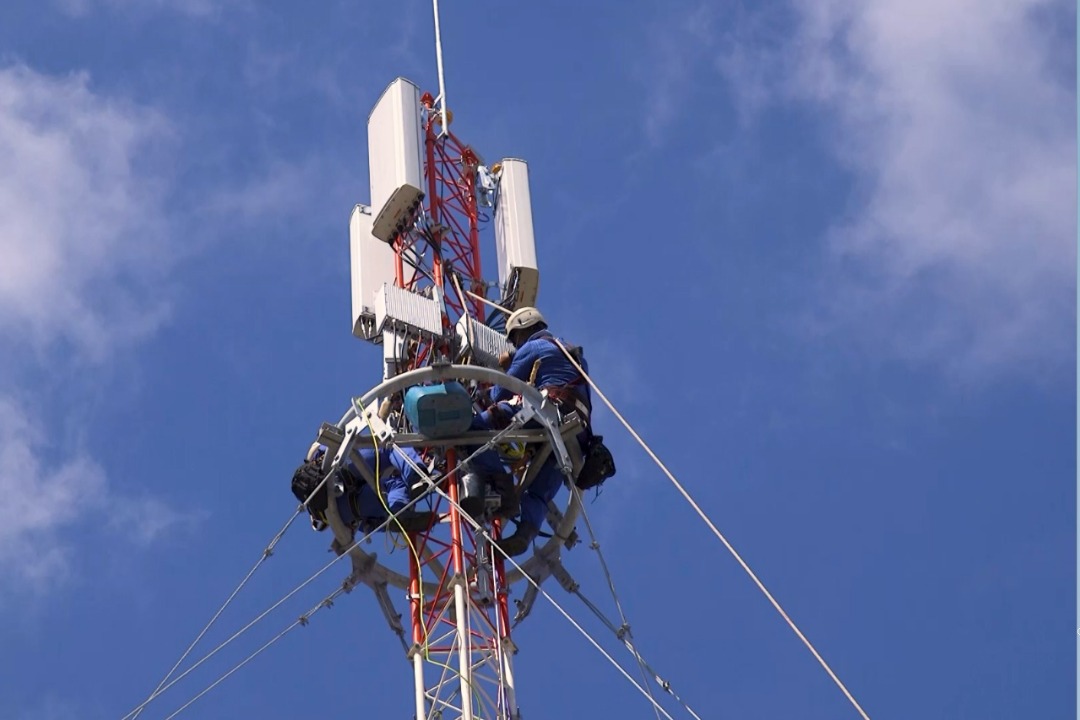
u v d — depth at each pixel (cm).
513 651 3903
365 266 4556
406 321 4166
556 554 4097
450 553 3981
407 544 4003
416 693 3853
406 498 3978
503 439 3978
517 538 4050
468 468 3972
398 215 4438
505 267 4512
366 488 4022
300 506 3997
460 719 3794
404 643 4006
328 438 3953
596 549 3978
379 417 3959
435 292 4259
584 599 4062
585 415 4031
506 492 3991
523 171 4653
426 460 4031
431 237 4428
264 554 3994
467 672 3809
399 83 4553
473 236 4550
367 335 4484
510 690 3850
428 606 4000
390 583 4056
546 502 4106
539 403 3984
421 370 3962
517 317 4191
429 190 4569
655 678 3881
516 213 4569
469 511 3953
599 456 4016
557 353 4078
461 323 4194
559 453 3975
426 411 3944
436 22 4772
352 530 4044
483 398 4225
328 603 4047
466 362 4184
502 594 3966
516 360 4084
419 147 4488
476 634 3912
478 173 4638
